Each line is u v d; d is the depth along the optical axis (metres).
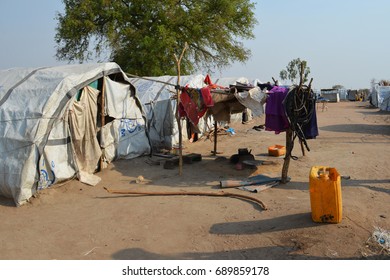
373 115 26.62
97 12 25.81
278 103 8.46
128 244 5.72
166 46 25.30
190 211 7.08
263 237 5.77
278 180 8.76
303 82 7.94
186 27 27.33
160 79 16.36
